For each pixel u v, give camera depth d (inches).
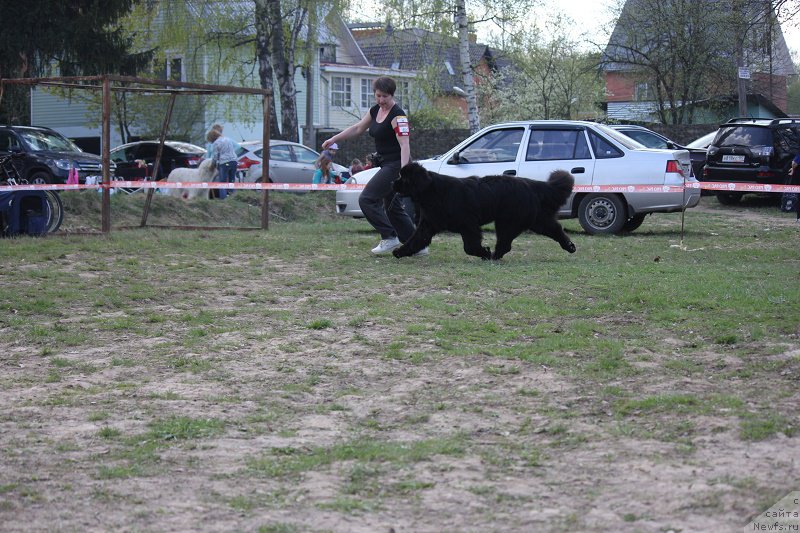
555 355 243.0
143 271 393.4
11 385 222.2
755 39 917.2
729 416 186.7
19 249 448.5
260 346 259.9
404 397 208.4
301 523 139.8
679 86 1403.8
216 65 1200.8
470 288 347.3
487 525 138.4
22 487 155.9
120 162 964.6
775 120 866.8
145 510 145.6
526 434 181.3
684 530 133.4
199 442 179.0
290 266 414.0
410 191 407.2
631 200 567.2
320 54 1753.2
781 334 261.7
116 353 253.3
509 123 593.9
